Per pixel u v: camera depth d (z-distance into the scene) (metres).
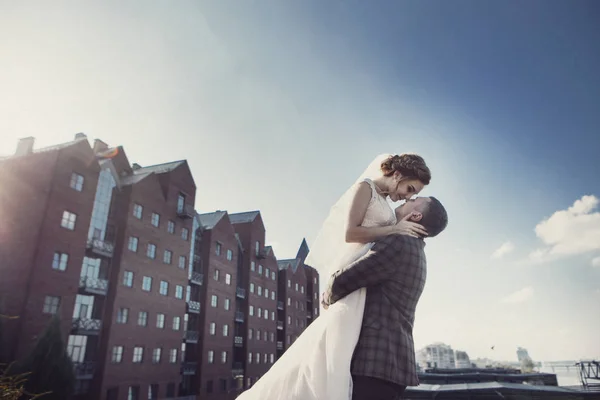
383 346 1.31
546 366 26.80
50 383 23.17
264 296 54.94
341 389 1.26
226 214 47.59
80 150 29.39
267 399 1.38
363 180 1.60
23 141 29.95
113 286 30.47
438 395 13.06
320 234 1.73
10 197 27.50
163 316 35.03
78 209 28.59
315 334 1.45
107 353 28.97
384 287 1.40
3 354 23.58
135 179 34.94
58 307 26.28
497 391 12.83
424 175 1.66
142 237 33.78
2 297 25.19
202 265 43.03
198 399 38.62
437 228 1.53
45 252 25.98
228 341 44.72
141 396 31.36
